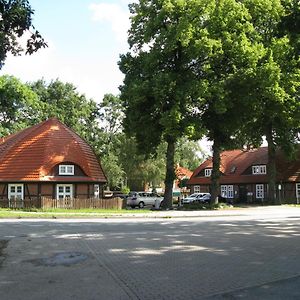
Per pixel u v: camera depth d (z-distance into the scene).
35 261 12.40
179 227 22.19
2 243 16.03
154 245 15.29
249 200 65.06
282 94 43.09
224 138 46.22
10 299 8.45
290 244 15.53
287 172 62.12
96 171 49.34
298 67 45.12
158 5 41.81
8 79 58.69
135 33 44.06
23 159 46.62
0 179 45.34
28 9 12.47
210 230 20.42
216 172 45.91
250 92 42.53
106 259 12.62
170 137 43.03
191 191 74.62
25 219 30.64
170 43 39.41
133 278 10.19
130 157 71.62
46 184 45.44
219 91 39.62
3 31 12.65
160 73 39.41
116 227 22.42
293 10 16.33
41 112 75.12
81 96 79.75
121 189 76.00
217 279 10.07
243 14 41.62
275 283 9.64
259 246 15.05
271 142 54.41
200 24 40.50
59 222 26.58
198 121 40.66
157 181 73.69
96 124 77.81
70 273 10.78
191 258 12.73
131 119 41.59
